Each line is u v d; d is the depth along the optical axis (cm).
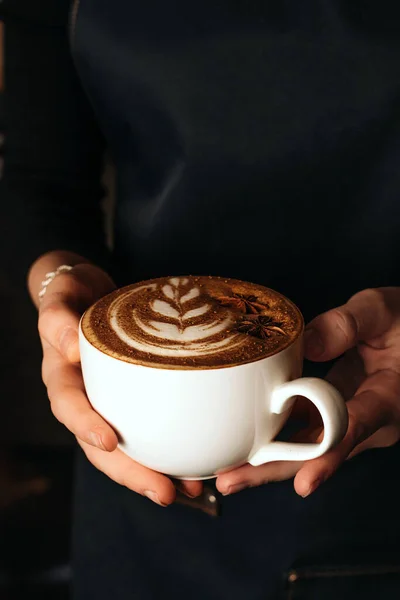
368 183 58
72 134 67
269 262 61
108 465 44
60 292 49
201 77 57
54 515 105
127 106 60
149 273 63
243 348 39
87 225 68
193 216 60
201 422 39
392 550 64
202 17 57
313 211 59
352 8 54
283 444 41
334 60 55
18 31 64
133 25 58
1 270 62
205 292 45
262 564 63
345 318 46
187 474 42
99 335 40
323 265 61
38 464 104
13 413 101
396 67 55
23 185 66
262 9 56
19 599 104
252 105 57
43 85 65
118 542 65
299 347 41
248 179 59
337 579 63
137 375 38
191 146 59
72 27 60
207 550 63
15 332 96
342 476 61
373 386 48
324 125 57
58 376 45
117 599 67
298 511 61
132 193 64
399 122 56
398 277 60
